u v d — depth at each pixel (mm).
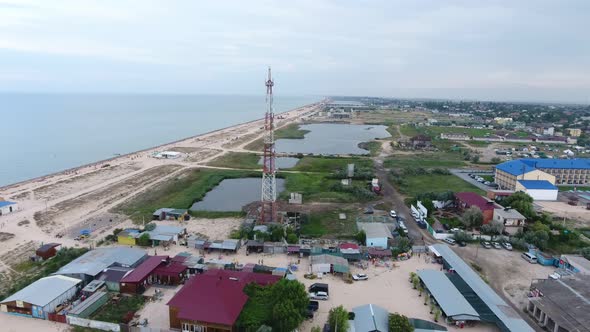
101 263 65688
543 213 98375
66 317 52438
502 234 87375
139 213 100438
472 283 61906
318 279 66188
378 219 93938
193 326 49562
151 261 67375
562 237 84812
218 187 134500
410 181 140125
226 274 60969
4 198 112438
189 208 108000
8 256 73438
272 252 76750
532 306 56812
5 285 62312
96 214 99312
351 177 143375
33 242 80312
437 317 54125
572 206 112750
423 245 80688
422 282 63250
